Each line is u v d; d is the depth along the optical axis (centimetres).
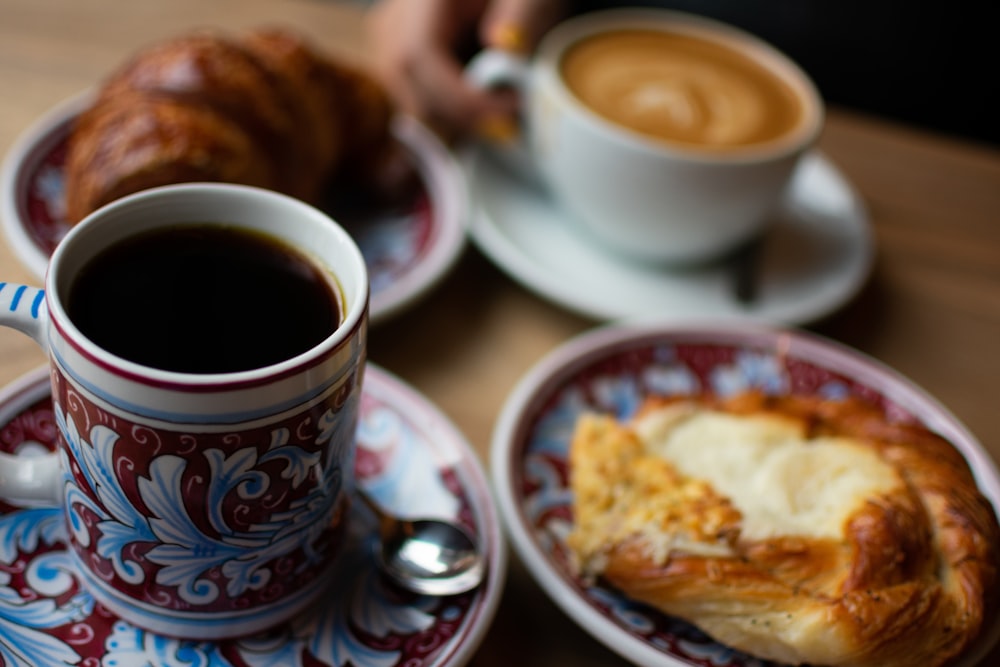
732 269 58
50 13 63
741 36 63
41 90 58
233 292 36
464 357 51
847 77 98
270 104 52
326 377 34
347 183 59
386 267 54
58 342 33
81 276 35
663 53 60
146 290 36
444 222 56
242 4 68
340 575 40
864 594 39
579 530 42
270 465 35
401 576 40
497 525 42
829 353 51
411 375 50
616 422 48
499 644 41
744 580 39
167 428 33
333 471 37
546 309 55
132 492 35
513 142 60
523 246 57
